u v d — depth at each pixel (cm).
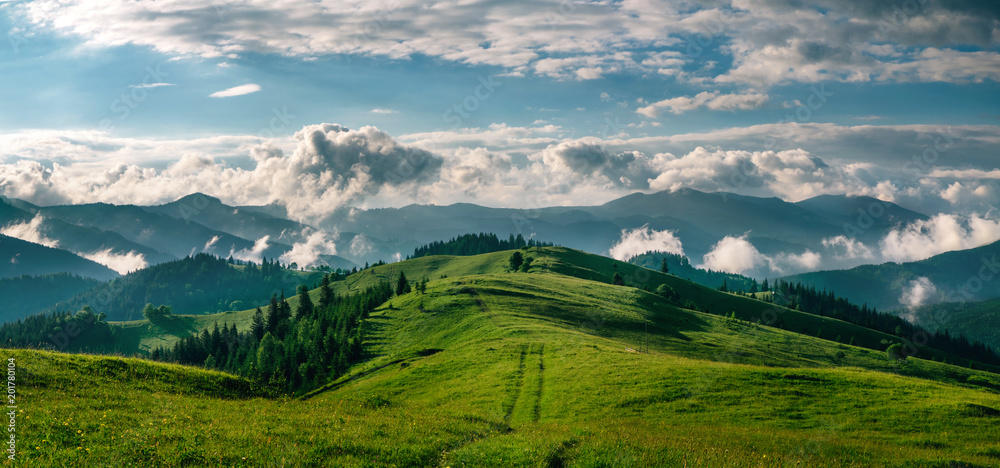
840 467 2998
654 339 12888
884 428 4694
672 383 5972
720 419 4978
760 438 3912
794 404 5325
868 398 5438
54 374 3103
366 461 2062
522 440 2711
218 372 4162
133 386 3288
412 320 14088
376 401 3988
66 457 1848
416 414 3512
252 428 2466
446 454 2334
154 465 1850
